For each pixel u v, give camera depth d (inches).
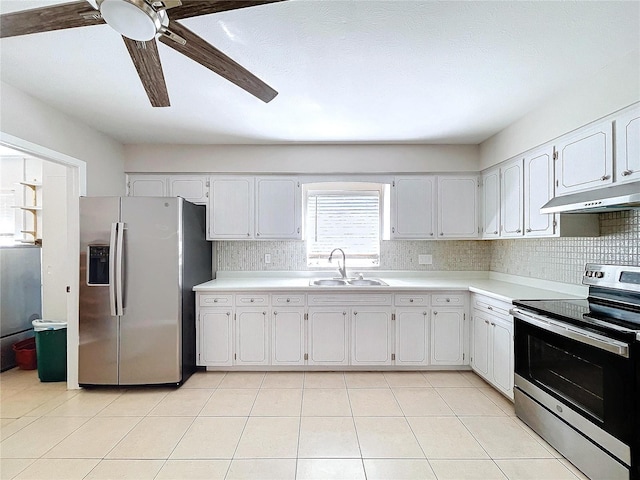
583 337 71.1
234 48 73.5
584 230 95.5
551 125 98.6
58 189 148.2
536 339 88.6
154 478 72.7
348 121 117.0
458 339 130.5
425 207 144.5
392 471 75.0
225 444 84.8
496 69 82.5
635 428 62.7
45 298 147.3
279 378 125.6
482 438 87.2
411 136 132.8
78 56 77.0
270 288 128.7
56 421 96.0
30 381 125.0
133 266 114.7
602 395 68.4
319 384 120.3
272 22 64.8
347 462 77.9
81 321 114.3
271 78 87.0
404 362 130.5
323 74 85.0
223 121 117.3
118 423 94.8
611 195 73.2
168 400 108.5
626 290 83.0
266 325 130.6
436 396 110.7
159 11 45.1
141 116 112.6
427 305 130.5
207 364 130.4
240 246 155.1
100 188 127.6
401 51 75.0
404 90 93.8
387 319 130.4
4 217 168.4
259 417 97.7
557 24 65.6
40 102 100.3
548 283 116.6
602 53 75.2
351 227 159.8
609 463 66.8
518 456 79.9
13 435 89.1
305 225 158.9
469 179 144.1
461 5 60.6
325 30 67.5
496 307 110.2
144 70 59.0
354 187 160.6
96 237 114.5
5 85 89.5
